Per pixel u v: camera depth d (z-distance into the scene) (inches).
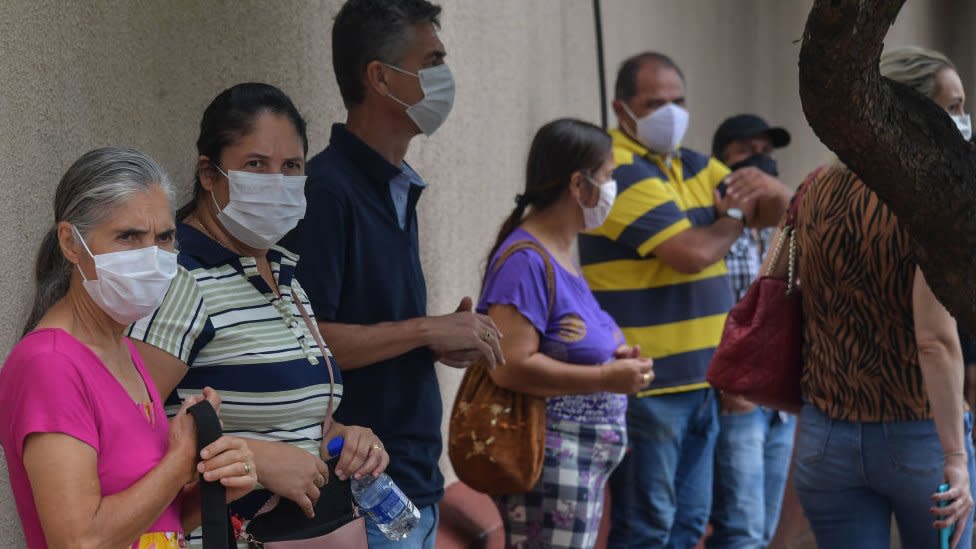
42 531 92.4
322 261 133.6
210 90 166.2
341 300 137.2
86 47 138.4
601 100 301.3
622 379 167.5
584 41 303.3
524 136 271.7
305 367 116.6
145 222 95.7
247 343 112.8
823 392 154.7
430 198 225.9
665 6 343.6
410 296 143.8
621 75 215.8
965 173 98.3
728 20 383.6
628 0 322.7
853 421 151.1
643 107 211.8
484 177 251.6
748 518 217.0
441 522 208.4
